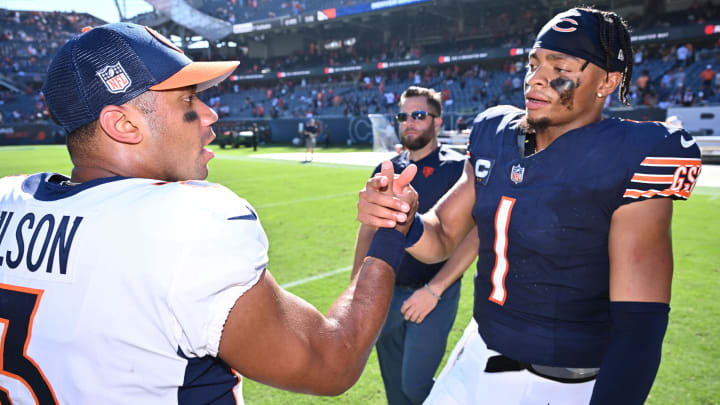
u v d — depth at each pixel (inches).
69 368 31.7
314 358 35.0
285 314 34.4
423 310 78.7
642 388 39.4
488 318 53.4
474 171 56.0
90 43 34.9
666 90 746.8
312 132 647.8
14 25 1598.2
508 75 994.1
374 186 43.5
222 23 1312.7
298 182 428.1
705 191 331.6
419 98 93.8
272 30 1342.3
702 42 904.3
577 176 44.8
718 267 172.9
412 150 98.0
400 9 1120.8
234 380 36.5
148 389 32.1
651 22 949.8
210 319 31.1
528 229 47.4
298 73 1282.0
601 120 47.1
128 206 32.5
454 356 60.6
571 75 44.6
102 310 30.9
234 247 31.9
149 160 37.4
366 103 1063.6
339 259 192.4
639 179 42.5
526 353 49.5
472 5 1077.1
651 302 41.4
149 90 35.9
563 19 45.9
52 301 32.2
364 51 1312.7
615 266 43.6
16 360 33.8
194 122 38.9
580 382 48.8
